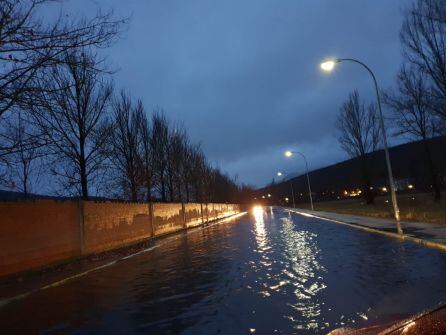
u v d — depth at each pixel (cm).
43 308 1001
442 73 3011
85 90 2416
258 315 767
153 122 4084
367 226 2669
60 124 2300
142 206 2948
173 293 1046
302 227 3253
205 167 6506
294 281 1073
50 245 1689
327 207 7425
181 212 4162
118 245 2428
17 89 1161
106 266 1709
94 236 2102
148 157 3569
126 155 3222
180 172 4888
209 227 4312
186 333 695
